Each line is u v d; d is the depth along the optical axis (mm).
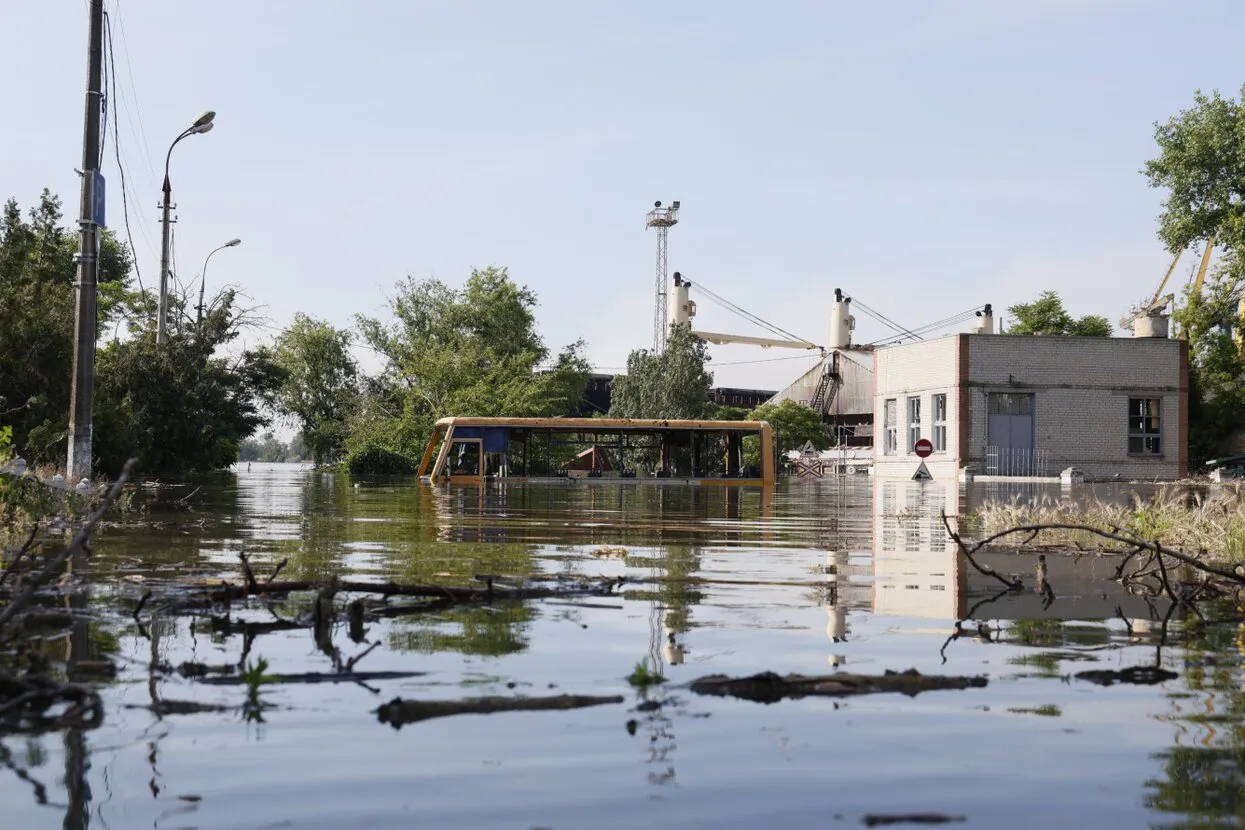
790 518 15328
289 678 3832
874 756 2979
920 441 48562
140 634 4664
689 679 3895
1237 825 2475
